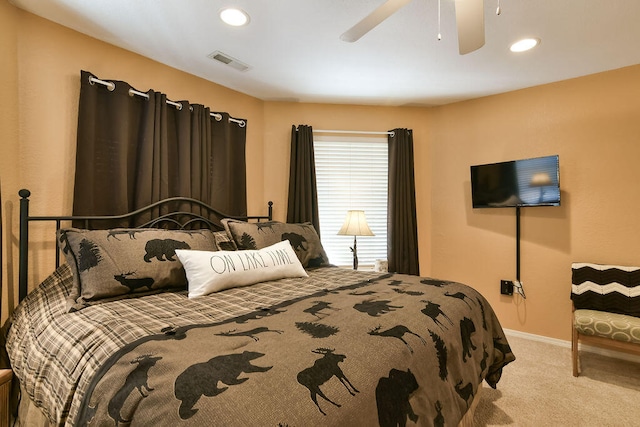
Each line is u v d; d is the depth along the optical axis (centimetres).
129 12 182
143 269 158
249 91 302
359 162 343
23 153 177
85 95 194
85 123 193
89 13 182
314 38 211
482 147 319
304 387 75
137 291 155
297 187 316
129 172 218
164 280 163
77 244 152
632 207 251
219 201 275
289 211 317
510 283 301
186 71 259
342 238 341
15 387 130
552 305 282
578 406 186
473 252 323
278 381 75
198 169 253
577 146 272
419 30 201
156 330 107
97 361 94
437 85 290
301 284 183
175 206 242
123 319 117
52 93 188
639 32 203
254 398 69
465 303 159
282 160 326
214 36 208
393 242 327
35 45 182
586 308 244
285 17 187
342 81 280
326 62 245
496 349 176
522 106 298
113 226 204
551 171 269
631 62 245
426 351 111
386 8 132
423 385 103
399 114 345
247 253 188
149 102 222
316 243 254
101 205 202
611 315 222
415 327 118
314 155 327
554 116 282
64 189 192
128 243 162
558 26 196
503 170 296
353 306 136
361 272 224
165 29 199
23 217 166
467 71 261
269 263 192
